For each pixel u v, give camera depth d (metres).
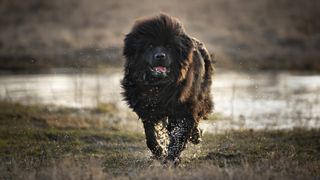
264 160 15.70
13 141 19.80
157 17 15.34
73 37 70.19
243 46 67.31
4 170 14.48
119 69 50.47
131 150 18.64
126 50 15.50
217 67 55.19
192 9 88.06
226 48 65.44
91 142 20.16
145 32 15.14
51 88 39.53
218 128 23.36
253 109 29.45
